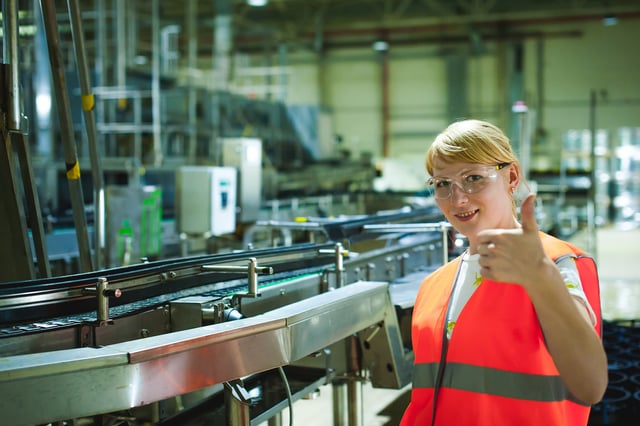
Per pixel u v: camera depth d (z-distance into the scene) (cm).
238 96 1234
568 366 96
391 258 324
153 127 927
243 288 210
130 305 179
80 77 283
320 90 1816
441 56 1725
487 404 108
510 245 92
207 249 569
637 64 1630
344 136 1816
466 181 112
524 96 1692
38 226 242
